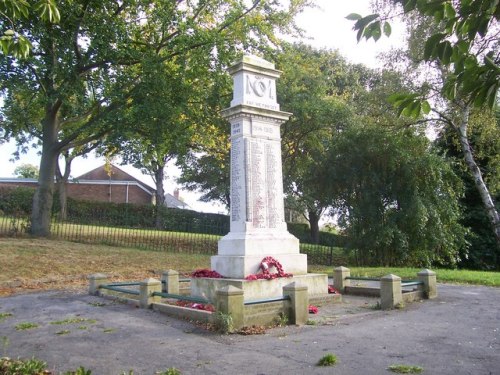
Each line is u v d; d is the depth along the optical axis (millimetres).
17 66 18828
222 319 8062
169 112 20625
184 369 5844
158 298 10773
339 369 5754
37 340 7555
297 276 11508
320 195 25656
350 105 30688
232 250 11539
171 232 28344
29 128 24906
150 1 21875
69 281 15227
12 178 54531
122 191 58031
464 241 24047
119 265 17953
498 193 27391
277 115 12547
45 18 6191
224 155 33469
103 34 19531
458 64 3666
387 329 8227
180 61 21266
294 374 5574
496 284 15148
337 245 39406
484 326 8414
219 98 22344
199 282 11438
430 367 5812
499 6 3268
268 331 8172
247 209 11672
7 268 15250
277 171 12445
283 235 12062
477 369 5730
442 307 10586
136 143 21734
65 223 26203
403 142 22797
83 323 8961
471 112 21250
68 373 5293
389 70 21375
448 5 3541
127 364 6109
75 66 19938
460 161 25938
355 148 23234
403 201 22719
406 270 19188
